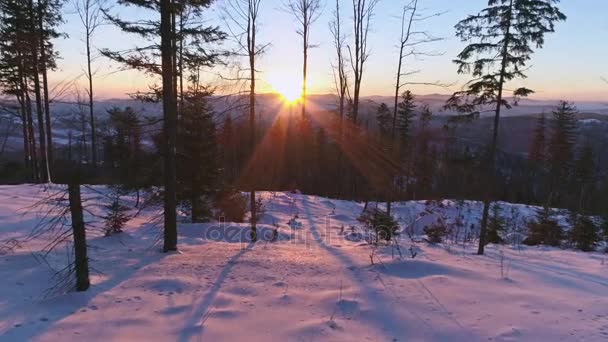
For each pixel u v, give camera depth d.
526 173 44.69
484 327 4.54
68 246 8.27
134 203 15.95
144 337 4.46
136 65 8.23
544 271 6.93
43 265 6.87
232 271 7.01
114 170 14.07
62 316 4.98
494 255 9.38
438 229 14.31
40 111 19.20
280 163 35.47
